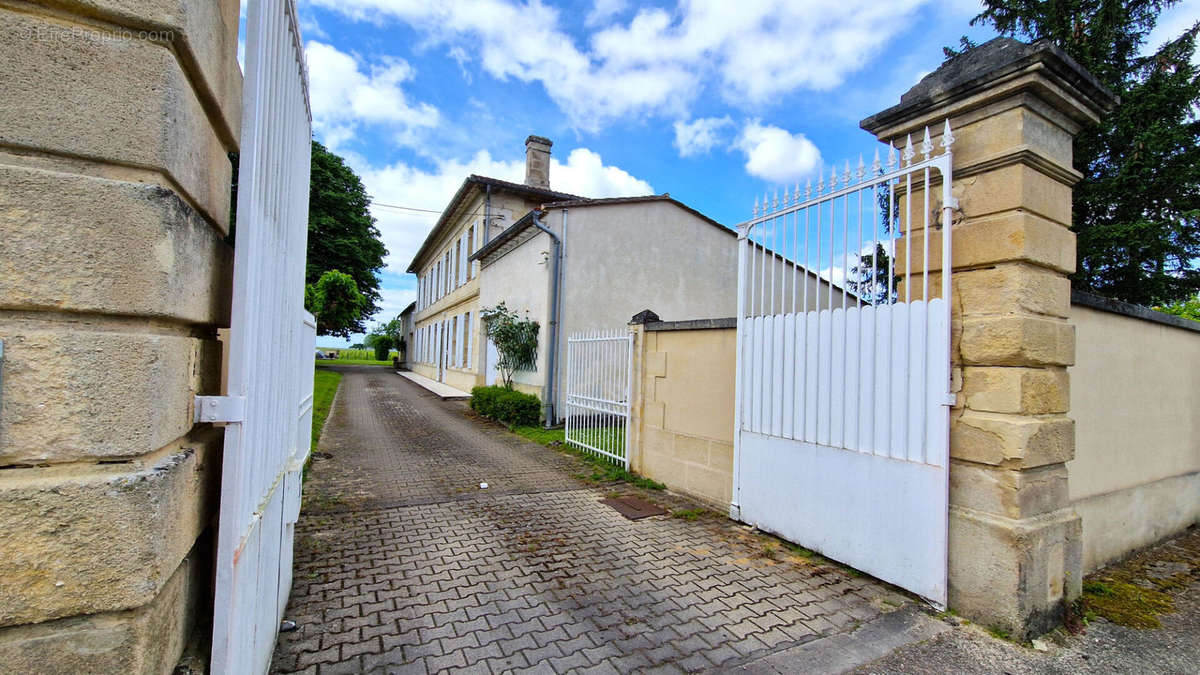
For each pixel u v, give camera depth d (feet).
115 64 3.81
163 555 3.92
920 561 10.30
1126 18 25.29
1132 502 13.39
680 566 11.98
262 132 5.31
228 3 5.41
